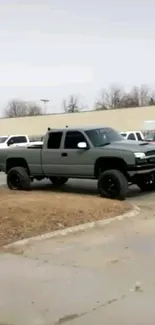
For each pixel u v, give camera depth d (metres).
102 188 12.46
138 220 9.55
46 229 8.56
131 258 6.74
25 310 4.94
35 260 6.79
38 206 9.94
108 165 12.76
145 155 12.32
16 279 5.95
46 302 5.14
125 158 12.26
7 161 15.13
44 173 14.28
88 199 11.28
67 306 5.02
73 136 13.55
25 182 14.62
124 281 5.76
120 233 8.36
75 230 8.62
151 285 5.58
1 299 5.26
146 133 37.91
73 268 6.34
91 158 12.94
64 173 13.74
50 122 75.12
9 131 77.88
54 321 4.66
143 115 68.38
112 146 12.83
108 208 10.38
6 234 8.19
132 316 4.73
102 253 7.06
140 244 7.52
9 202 10.38
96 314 4.79
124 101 105.75
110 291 5.43
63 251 7.25
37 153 14.32
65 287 5.60
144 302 5.07
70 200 10.94
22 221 8.88
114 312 4.83
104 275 6.01
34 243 7.77
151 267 6.29
